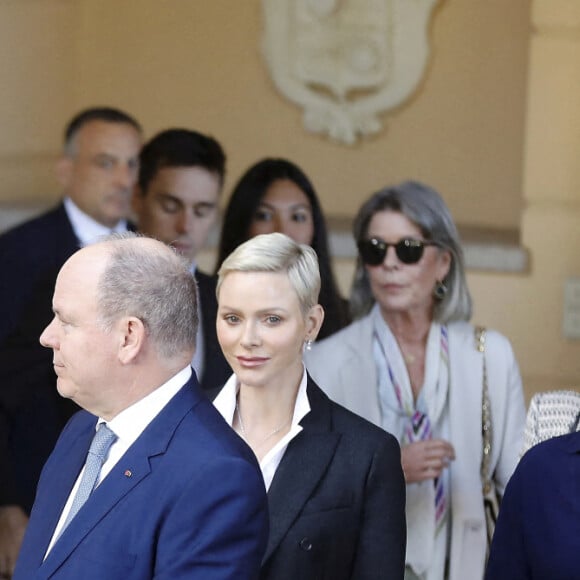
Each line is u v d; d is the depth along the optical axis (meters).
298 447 10.13
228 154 19.83
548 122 18.03
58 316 8.51
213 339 14.32
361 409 13.11
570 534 9.52
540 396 10.62
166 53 19.95
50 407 14.59
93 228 16.02
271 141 19.78
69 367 8.46
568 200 18.02
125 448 8.58
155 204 15.93
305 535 9.84
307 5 19.34
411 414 13.07
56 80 19.44
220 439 8.51
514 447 13.12
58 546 8.38
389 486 10.16
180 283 8.59
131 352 8.43
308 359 13.28
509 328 18.16
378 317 13.38
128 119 16.23
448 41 19.36
